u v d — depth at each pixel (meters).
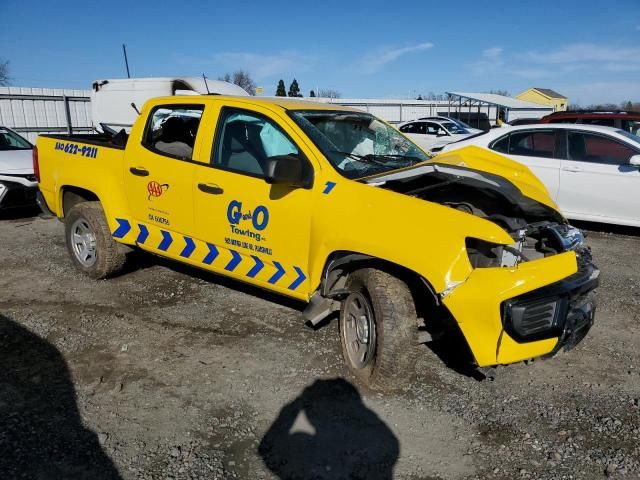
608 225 8.89
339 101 29.48
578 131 8.12
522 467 2.99
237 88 12.70
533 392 3.75
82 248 5.79
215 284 5.70
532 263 3.30
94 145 5.44
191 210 4.57
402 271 3.59
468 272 3.20
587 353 4.35
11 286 5.61
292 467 2.95
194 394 3.63
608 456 3.08
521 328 3.16
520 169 4.52
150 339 4.43
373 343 3.66
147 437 3.16
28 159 9.07
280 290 4.18
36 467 2.87
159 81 12.23
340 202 3.69
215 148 4.45
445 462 3.02
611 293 5.70
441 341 4.40
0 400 3.49
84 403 3.50
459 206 3.91
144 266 6.23
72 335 4.47
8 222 8.75
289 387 3.74
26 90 17.28
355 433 3.25
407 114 30.69
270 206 4.05
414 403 3.59
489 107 30.11
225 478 2.84
